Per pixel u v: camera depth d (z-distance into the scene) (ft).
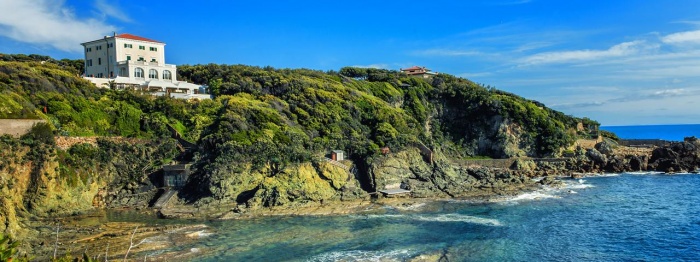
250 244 183.11
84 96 314.14
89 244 179.63
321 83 413.80
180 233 196.85
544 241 187.73
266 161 274.98
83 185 250.16
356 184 290.97
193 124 323.98
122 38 385.29
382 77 495.00
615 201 264.31
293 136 317.22
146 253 170.09
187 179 270.87
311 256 169.78
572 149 420.77
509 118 423.23
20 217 213.46
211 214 234.58
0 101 242.58
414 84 483.10
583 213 235.20
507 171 363.76
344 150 320.09
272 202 248.93
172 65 400.88
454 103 461.37
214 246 180.04
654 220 220.02
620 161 394.11
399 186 298.56
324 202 259.19
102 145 278.05
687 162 394.52
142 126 309.01
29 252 167.43
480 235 196.24
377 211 241.14
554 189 303.48
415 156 323.78
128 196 264.52
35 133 241.55
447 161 343.67
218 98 360.48
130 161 278.67
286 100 377.09
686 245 180.86
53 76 312.50
